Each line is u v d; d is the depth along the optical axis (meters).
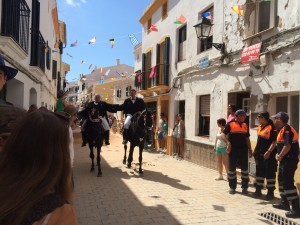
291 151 5.84
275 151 6.67
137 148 16.45
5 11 6.80
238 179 8.77
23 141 1.32
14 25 7.17
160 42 15.77
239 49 8.81
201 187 7.89
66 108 4.79
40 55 11.15
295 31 6.75
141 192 7.32
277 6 7.38
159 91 15.70
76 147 16.61
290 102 7.25
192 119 11.95
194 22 11.94
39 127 1.34
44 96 15.28
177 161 12.20
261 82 7.87
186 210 6.02
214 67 10.16
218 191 7.50
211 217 5.63
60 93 7.46
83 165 10.98
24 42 8.42
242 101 9.24
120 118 31.75
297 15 6.74
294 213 5.64
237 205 6.36
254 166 8.07
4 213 1.21
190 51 12.26
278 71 7.25
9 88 9.16
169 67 14.55
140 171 9.44
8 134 1.53
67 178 1.40
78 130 25.92
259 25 8.16
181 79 13.06
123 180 8.59
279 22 7.28
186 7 12.73
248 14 8.48
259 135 6.92
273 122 6.95
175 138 13.26
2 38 6.44
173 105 13.98
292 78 6.81
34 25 10.38
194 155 11.62
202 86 11.11
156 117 16.52
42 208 1.24
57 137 1.36
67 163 1.39
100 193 7.21
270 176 6.70
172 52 14.20
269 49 7.54
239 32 8.85
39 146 1.32
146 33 18.38
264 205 6.36
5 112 1.59
